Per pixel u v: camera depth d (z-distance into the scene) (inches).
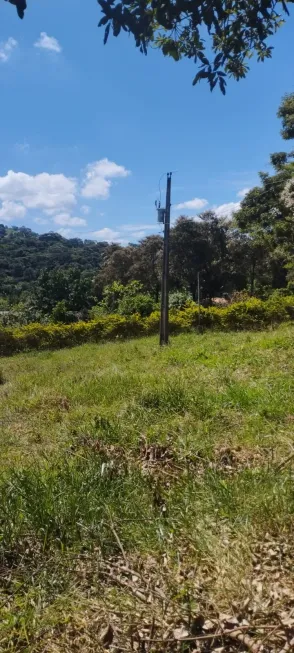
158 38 89.7
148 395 212.7
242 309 642.8
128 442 166.2
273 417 175.2
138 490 120.3
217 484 114.0
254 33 91.2
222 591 78.7
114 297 1024.2
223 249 1290.6
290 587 79.7
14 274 2004.2
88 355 496.1
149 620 75.0
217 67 90.8
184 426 172.9
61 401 246.8
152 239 1414.9
